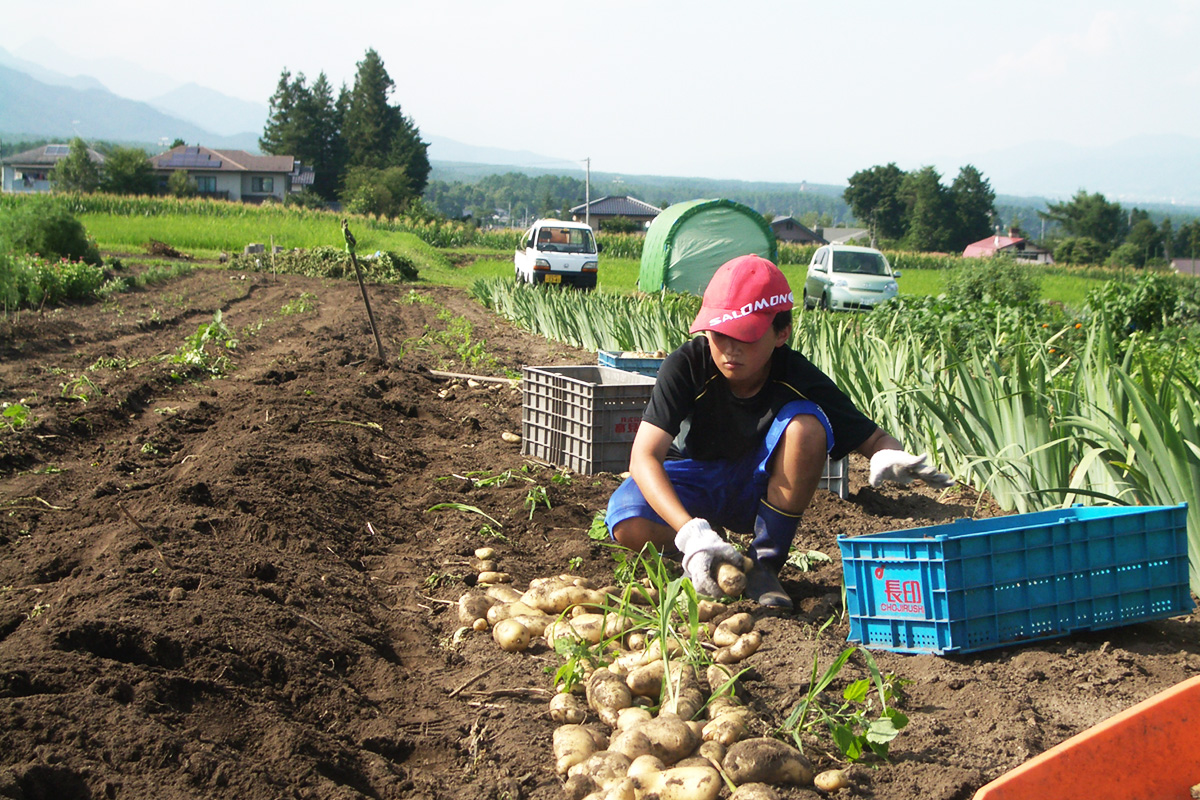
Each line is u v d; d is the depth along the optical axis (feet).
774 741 6.93
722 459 11.05
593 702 8.05
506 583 11.51
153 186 276.82
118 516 12.71
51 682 7.55
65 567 11.07
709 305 9.77
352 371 26.45
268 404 20.48
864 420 10.70
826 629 9.99
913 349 19.45
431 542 13.29
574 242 75.82
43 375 25.08
